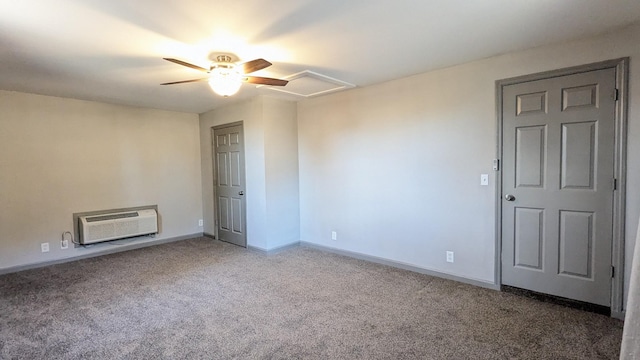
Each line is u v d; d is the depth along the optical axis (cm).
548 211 285
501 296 301
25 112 403
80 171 446
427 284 333
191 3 194
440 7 206
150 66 305
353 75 353
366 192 412
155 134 520
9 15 202
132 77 340
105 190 469
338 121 437
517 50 287
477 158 320
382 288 325
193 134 565
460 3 201
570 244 276
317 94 441
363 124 409
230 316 270
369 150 405
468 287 324
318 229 473
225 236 532
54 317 271
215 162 540
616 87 250
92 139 457
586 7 209
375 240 407
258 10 205
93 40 244
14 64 294
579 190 270
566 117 272
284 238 478
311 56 291
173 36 241
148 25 222
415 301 294
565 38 260
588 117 263
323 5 200
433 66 328
